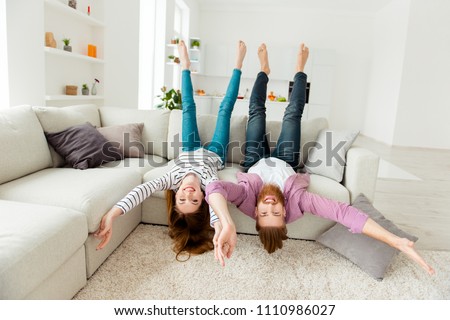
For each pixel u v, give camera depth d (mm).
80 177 1896
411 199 3350
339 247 1978
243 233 2246
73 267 1471
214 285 1656
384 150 6594
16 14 2705
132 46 4773
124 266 1777
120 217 1969
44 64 2926
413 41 6855
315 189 2125
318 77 8211
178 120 2766
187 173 1986
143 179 2238
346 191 2143
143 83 5918
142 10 5789
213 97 8109
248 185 2014
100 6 3928
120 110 2859
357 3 8023
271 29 8969
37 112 2141
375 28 8727
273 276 1764
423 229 2578
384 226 1959
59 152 2158
